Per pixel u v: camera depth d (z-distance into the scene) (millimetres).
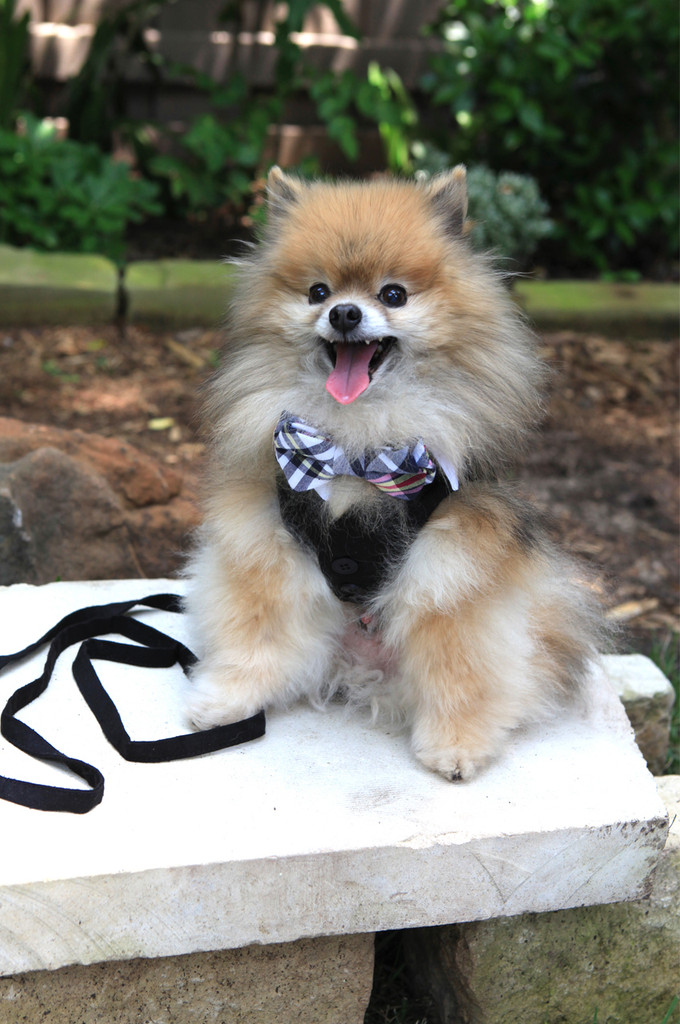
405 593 862
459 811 833
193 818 813
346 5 2254
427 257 849
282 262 867
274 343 874
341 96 2021
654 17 2080
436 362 858
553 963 871
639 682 1078
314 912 809
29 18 2033
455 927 870
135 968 813
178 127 2314
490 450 875
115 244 2039
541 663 921
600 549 1416
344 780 856
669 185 2182
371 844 803
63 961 781
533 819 830
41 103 2223
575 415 1789
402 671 904
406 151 2184
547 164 2234
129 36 2143
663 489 1578
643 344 2055
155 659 963
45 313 1893
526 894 835
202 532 954
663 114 2207
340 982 852
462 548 852
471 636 863
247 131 2068
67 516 1149
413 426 848
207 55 2264
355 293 847
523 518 891
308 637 906
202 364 1826
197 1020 833
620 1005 893
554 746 908
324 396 865
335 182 934
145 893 779
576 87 2199
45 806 811
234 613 897
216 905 792
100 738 878
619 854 840
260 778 853
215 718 886
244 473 894
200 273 1991
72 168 2000
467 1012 880
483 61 2084
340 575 873
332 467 842
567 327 2049
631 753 905
